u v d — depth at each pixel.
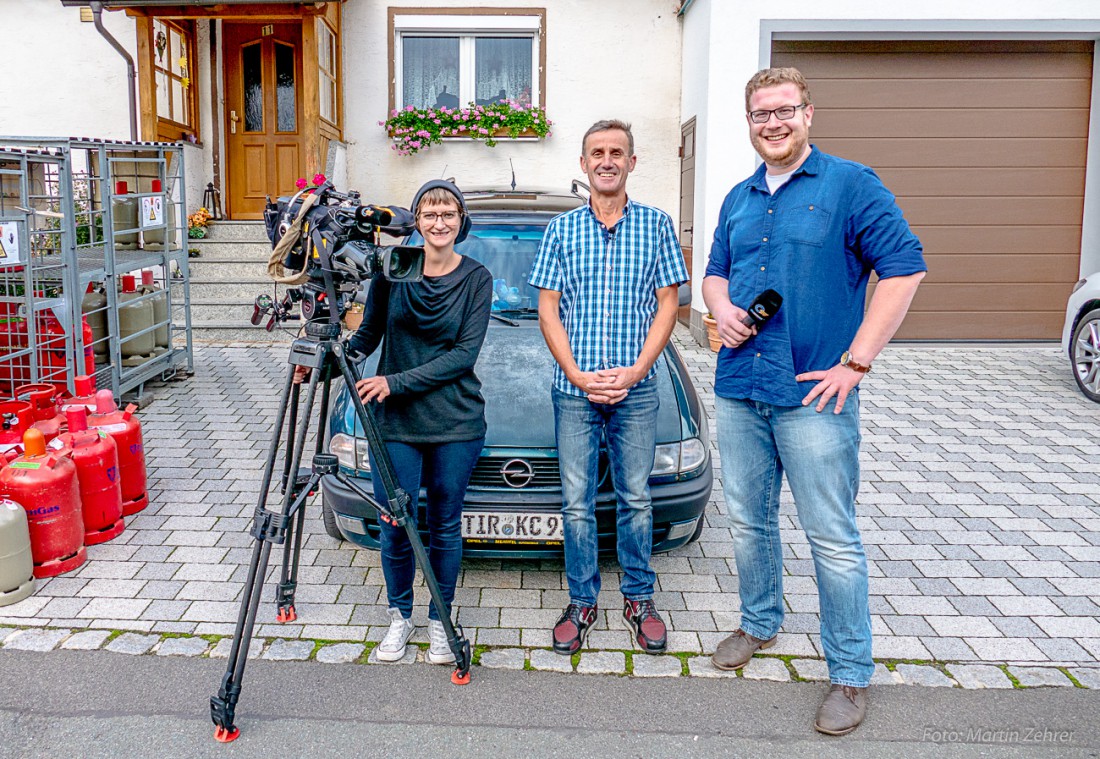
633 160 3.31
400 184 10.70
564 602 3.89
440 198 3.08
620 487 3.47
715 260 3.29
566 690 3.24
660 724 3.05
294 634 3.57
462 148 10.64
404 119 10.41
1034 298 9.07
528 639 3.58
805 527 3.09
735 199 3.17
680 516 3.78
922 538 4.56
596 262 3.32
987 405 7.02
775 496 3.33
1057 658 3.46
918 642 3.57
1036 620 3.75
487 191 5.87
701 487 3.81
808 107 2.92
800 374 2.98
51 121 10.62
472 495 3.65
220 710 2.89
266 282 9.54
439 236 3.11
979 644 3.56
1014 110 8.80
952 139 8.85
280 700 3.15
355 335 3.31
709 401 6.93
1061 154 8.85
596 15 10.45
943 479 5.41
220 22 10.80
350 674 3.32
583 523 3.47
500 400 3.91
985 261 9.02
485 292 3.21
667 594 3.96
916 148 8.88
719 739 2.97
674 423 3.85
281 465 5.48
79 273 5.96
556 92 10.56
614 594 3.96
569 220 3.39
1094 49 8.70
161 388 7.35
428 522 3.36
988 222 8.96
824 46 8.75
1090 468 5.61
